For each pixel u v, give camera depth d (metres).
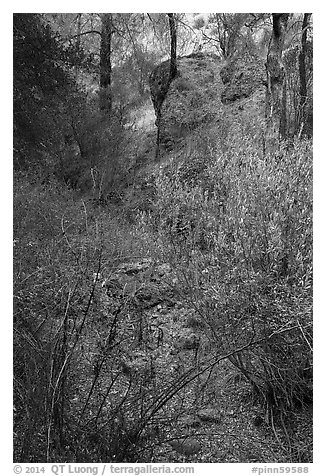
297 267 2.70
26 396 2.33
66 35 8.70
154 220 3.72
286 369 2.65
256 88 8.80
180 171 5.07
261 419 2.76
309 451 2.52
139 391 2.49
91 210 5.21
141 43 10.41
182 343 3.21
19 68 6.48
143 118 10.80
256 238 2.74
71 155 7.21
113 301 3.32
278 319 2.61
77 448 2.23
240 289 2.69
